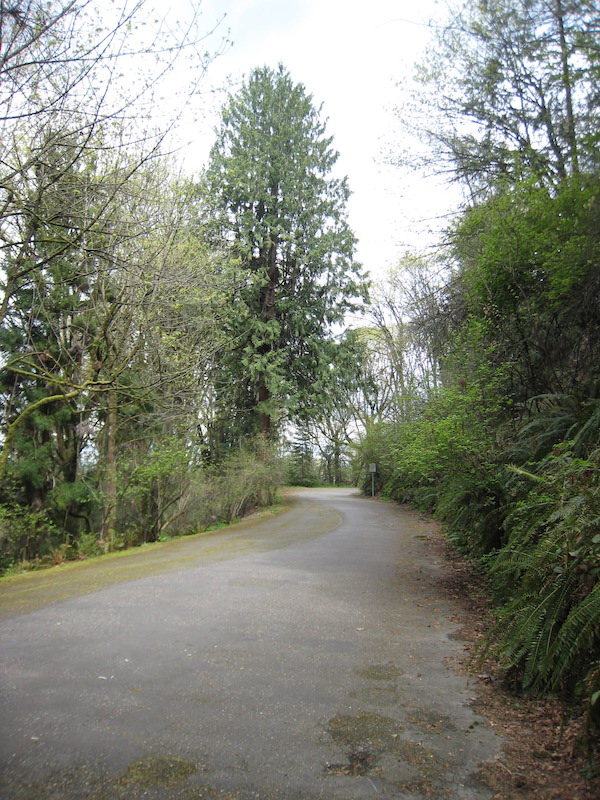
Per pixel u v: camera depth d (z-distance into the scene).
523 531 6.20
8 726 3.89
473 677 4.87
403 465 9.82
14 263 9.79
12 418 16.47
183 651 5.48
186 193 12.61
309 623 6.51
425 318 15.95
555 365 10.27
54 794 3.08
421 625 6.47
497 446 9.02
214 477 19.83
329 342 28.42
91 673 4.89
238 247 24.30
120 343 11.66
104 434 16.73
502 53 11.12
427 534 15.30
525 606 4.61
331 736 3.80
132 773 3.31
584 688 3.72
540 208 9.23
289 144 29.17
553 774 3.29
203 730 3.85
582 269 8.59
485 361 10.42
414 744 3.69
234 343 22.44
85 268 11.56
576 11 8.48
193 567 10.35
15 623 6.57
